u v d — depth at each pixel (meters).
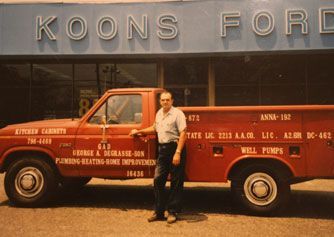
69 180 6.72
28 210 5.88
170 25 12.09
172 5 12.12
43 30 12.32
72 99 13.59
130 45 12.20
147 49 12.19
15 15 12.39
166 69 13.53
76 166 5.97
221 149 5.63
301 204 6.36
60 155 6.00
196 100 13.46
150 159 5.75
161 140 5.30
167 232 4.77
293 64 13.05
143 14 12.17
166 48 12.15
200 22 12.05
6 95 13.74
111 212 5.77
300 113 5.44
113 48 12.23
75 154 5.96
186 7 12.09
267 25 11.82
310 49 11.72
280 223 5.20
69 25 12.28
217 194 7.18
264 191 5.48
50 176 6.02
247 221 5.30
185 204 6.36
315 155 5.39
